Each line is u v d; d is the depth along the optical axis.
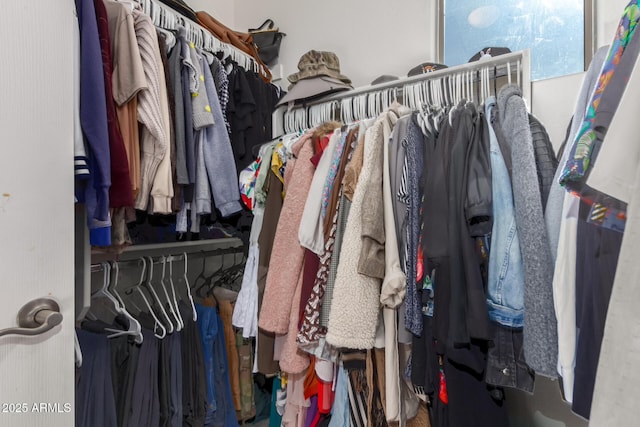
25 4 0.53
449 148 0.86
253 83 1.52
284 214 1.10
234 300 1.51
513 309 0.74
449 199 0.81
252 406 1.51
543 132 0.85
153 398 1.05
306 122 1.53
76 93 0.72
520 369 0.74
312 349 0.99
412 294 0.86
